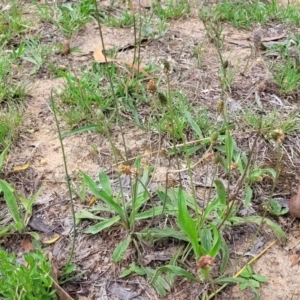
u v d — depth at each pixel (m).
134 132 1.13
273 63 1.32
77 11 1.50
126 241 0.88
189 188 0.99
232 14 1.52
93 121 1.15
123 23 1.48
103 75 1.26
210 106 1.19
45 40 1.43
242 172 0.99
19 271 0.77
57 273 0.84
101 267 0.87
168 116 1.12
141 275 0.85
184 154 1.07
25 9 1.56
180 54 1.37
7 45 1.41
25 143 1.11
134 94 1.21
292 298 0.82
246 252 0.89
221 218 0.91
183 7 1.54
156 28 1.46
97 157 1.08
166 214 0.93
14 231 0.92
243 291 0.83
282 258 0.89
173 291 0.83
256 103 1.21
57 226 0.94
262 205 0.96
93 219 0.94
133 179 1.01
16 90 1.22
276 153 1.08
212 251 0.79
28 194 1.00
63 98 1.20
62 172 1.05
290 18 1.51
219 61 1.34
